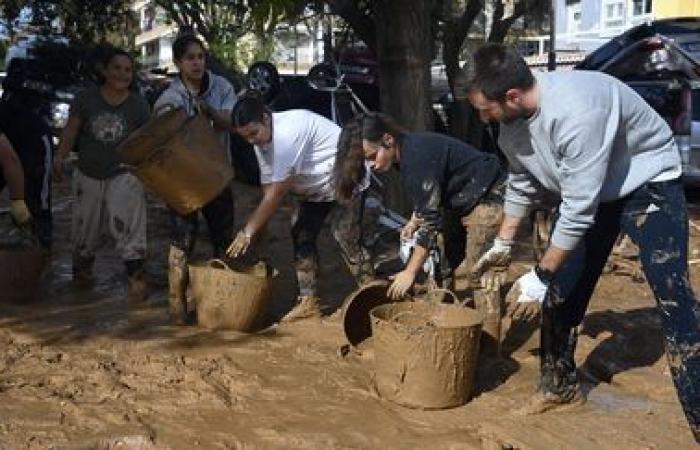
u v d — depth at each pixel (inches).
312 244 239.1
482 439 171.3
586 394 195.9
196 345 220.8
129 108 259.4
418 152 194.9
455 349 180.4
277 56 1443.2
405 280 194.9
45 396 186.5
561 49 1147.3
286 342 224.2
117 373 201.2
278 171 216.5
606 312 251.6
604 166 150.8
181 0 1157.7
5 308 253.1
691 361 159.3
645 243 160.1
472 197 203.0
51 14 1002.7
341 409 183.6
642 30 525.7
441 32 631.2
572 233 154.3
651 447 170.6
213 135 224.2
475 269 188.5
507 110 154.6
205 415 180.2
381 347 185.2
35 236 287.6
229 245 248.8
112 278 291.0
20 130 291.3
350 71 553.6
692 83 446.9
